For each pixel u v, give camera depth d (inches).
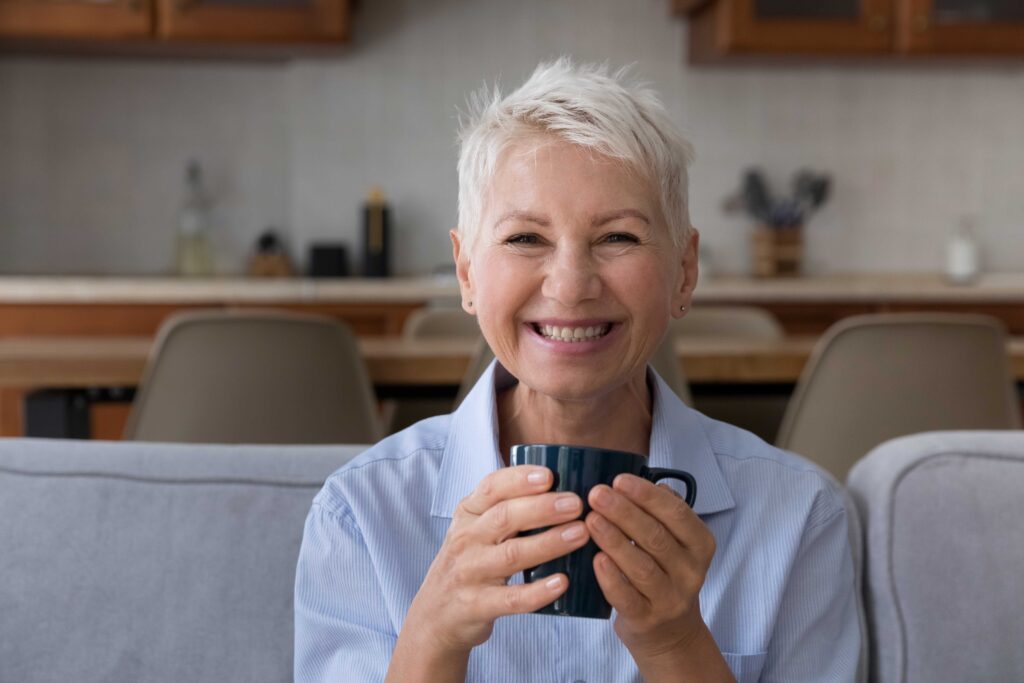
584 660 36.5
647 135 34.0
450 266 165.9
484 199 34.9
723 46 151.9
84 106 166.4
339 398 82.4
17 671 41.1
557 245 33.8
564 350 34.3
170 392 80.8
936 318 80.6
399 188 166.2
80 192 167.2
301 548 38.5
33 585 41.6
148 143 167.9
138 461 43.2
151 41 150.2
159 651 41.1
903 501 41.3
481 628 30.5
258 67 168.9
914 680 40.1
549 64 36.2
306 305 146.1
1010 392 83.1
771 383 95.0
